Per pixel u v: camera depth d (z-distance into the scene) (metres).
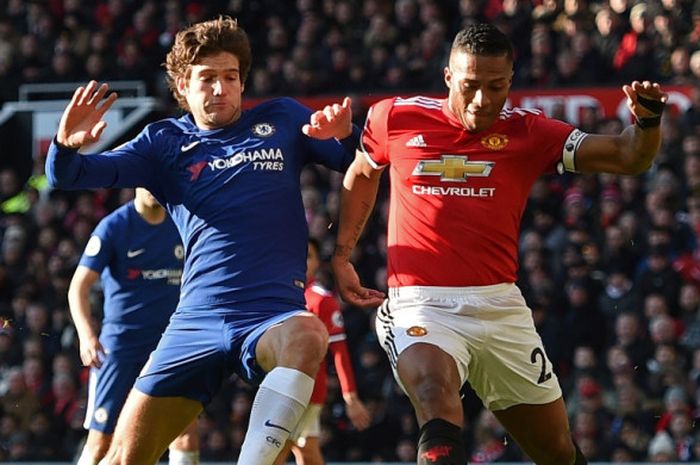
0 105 30.77
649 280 23.73
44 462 23.83
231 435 23.20
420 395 9.66
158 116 29.31
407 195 10.46
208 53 10.49
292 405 9.76
